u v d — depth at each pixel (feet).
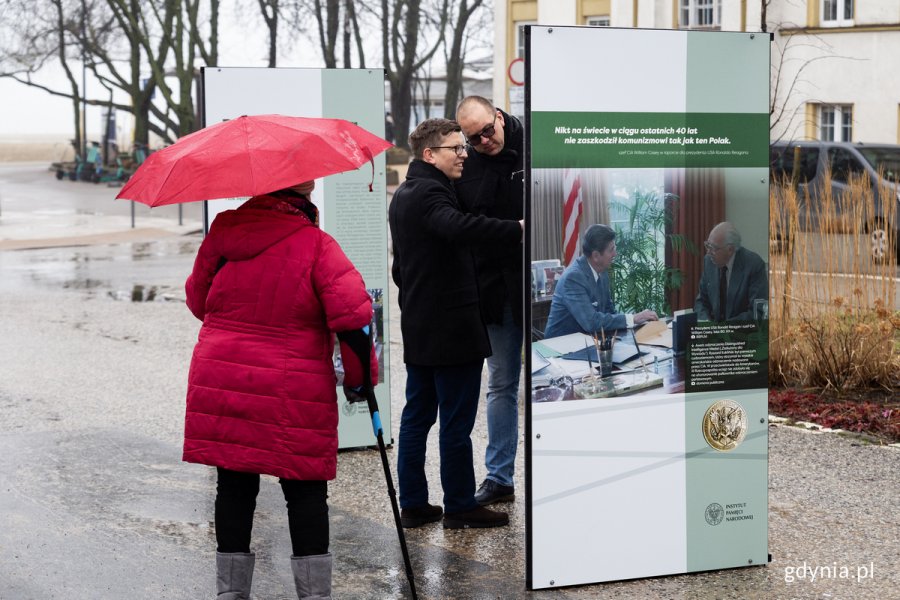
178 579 16.30
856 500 19.67
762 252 16.05
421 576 16.34
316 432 13.87
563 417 15.53
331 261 13.80
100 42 176.14
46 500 20.11
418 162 17.95
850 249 28.25
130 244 80.43
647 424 15.88
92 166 175.01
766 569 16.52
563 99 15.03
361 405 23.45
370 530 18.38
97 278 58.39
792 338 28.55
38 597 15.58
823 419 25.17
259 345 13.78
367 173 22.76
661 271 15.69
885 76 78.54
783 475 21.15
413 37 156.46
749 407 16.30
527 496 15.51
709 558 16.40
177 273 60.80
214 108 21.86
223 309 14.02
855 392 27.73
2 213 113.80
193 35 158.20
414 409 18.49
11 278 58.44
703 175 15.70
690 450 16.11
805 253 28.63
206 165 13.14
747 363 16.21
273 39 156.35
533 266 15.21
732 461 16.33
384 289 23.29
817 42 80.43
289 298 13.74
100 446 23.94
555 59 14.96
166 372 32.65
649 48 15.30
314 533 14.11
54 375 32.22
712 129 15.66
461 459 18.26
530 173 15.02
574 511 15.72
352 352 13.97
